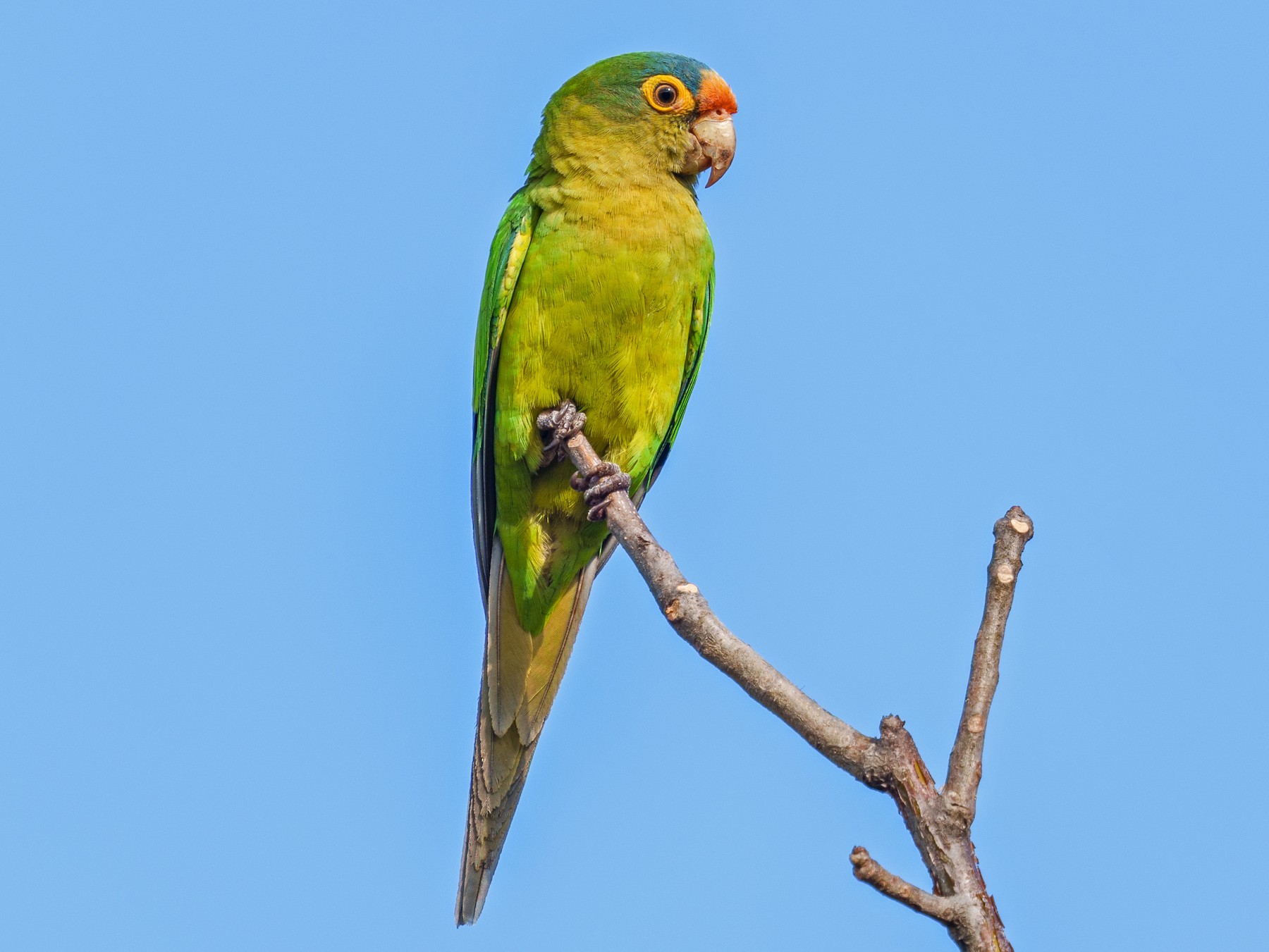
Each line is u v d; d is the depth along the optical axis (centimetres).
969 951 623
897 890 622
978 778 657
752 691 746
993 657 681
